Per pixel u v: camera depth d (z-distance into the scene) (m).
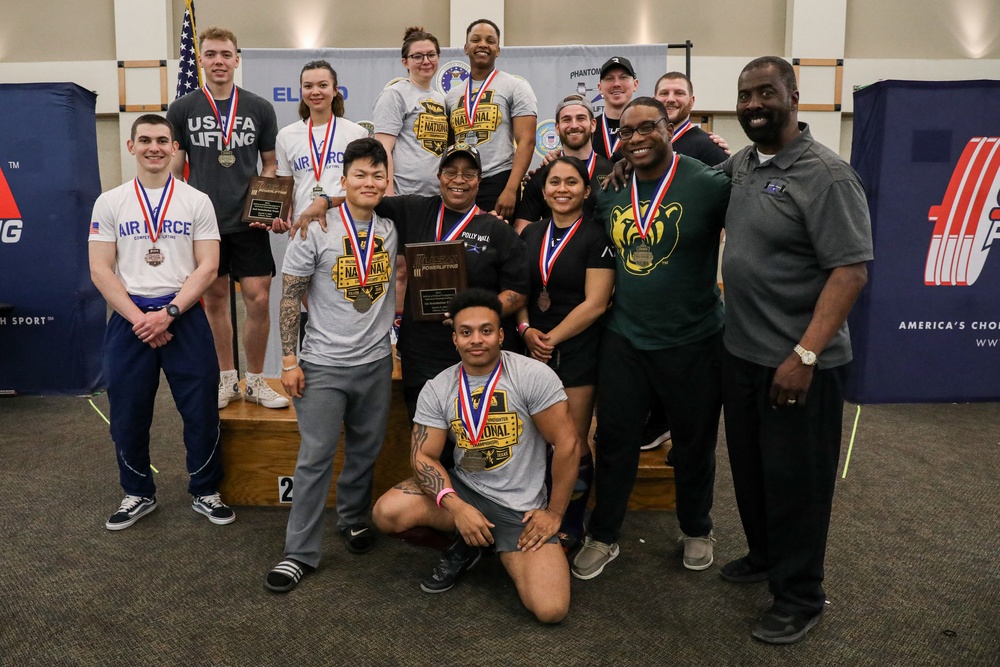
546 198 2.65
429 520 2.51
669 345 2.45
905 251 5.08
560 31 10.37
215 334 3.40
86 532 2.90
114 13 10.39
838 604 2.39
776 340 2.15
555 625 2.24
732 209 2.22
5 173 5.06
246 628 2.21
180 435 4.30
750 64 2.06
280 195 3.28
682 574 2.61
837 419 2.13
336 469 3.22
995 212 5.02
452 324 2.50
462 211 2.68
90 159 5.32
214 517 2.99
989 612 2.35
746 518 2.48
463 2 10.16
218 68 3.41
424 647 2.12
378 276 2.56
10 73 10.40
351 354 2.54
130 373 2.86
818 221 1.99
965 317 5.14
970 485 3.54
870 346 5.16
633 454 2.57
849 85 10.24
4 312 5.16
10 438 4.19
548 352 2.56
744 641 2.16
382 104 3.50
